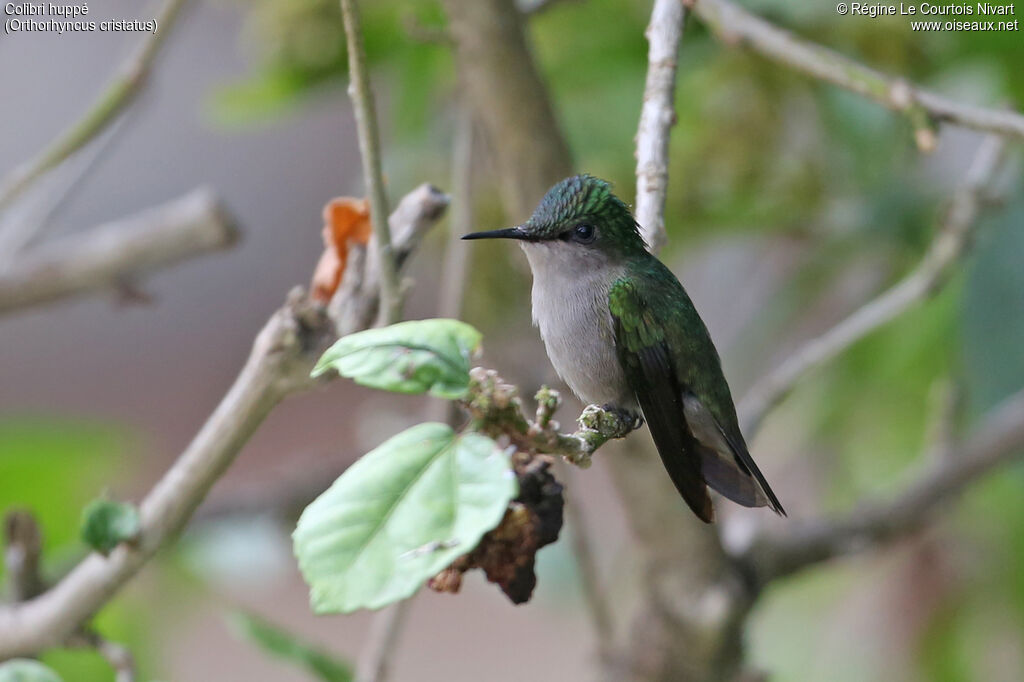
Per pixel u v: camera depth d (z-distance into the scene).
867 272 2.68
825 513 2.67
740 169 2.66
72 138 2.60
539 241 2.59
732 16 2.59
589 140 2.67
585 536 2.63
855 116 2.65
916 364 2.67
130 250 2.64
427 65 2.67
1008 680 2.67
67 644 2.56
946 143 2.67
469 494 2.45
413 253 2.54
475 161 2.66
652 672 2.62
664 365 2.59
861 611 2.68
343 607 2.32
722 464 2.59
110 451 2.68
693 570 2.62
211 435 2.54
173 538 2.55
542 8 2.61
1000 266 2.63
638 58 2.66
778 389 2.62
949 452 2.64
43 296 2.65
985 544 2.67
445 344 2.49
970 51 2.64
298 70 2.67
